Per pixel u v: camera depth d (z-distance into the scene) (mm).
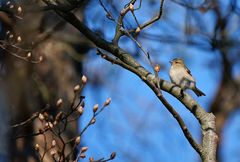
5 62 13062
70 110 9422
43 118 9328
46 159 12344
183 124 8586
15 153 12891
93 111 9070
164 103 8609
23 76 13320
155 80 9188
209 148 8609
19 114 13039
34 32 12844
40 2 10844
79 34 14875
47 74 13992
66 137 12930
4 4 10125
